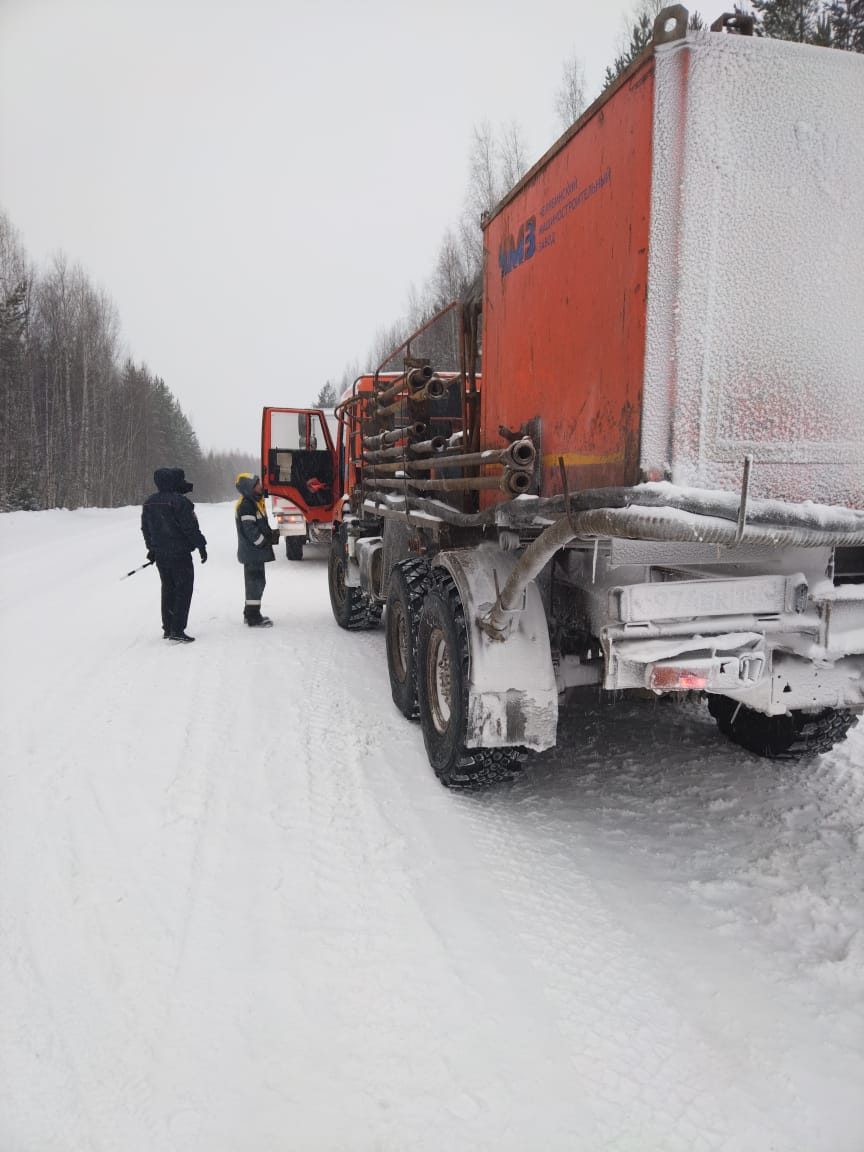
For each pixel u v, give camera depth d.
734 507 2.12
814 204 2.30
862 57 2.30
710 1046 1.98
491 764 3.25
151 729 4.38
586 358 2.65
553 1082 1.87
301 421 10.01
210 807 3.39
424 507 4.40
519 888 2.72
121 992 2.22
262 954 2.37
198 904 2.64
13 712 4.70
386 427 5.89
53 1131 1.78
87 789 3.57
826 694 2.61
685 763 3.84
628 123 2.29
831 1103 1.79
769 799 3.41
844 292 2.36
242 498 7.11
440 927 2.49
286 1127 1.77
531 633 3.15
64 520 24.33
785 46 2.22
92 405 46.62
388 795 3.49
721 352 2.27
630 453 2.34
